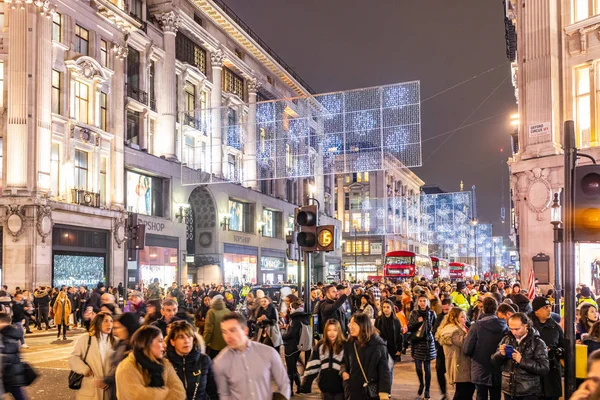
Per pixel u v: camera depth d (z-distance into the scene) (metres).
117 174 39.47
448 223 112.75
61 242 33.94
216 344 10.66
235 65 57.84
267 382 5.82
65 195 34.44
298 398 11.78
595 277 24.19
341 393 7.88
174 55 47.50
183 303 25.05
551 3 26.25
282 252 66.44
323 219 77.38
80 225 35.28
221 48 55.00
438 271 65.44
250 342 5.94
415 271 50.25
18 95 32.03
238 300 34.38
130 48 43.06
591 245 24.36
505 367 7.66
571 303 7.36
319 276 76.69
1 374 6.77
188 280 51.81
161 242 44.12
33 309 27.80
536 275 24.92
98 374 7.43
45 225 32.03
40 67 32.72
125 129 41.56
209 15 53.81
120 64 40.28
